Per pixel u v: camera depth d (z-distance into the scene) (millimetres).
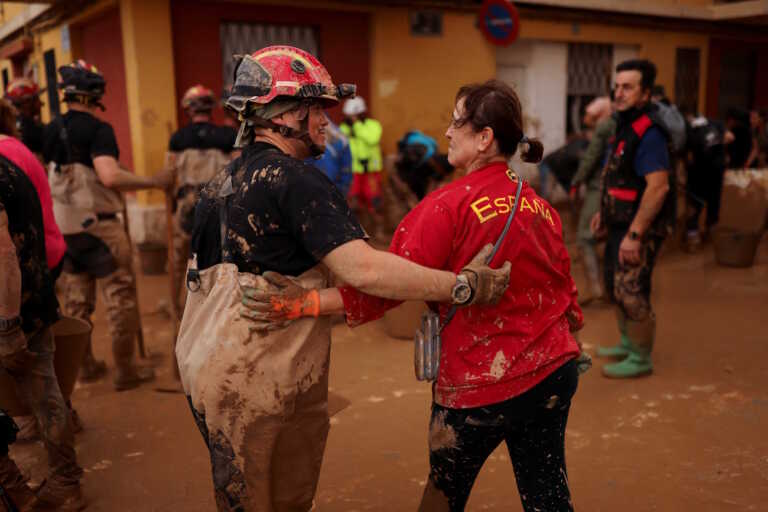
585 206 5793
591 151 5570
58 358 2961
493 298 1718
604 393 3975
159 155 8188
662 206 3875
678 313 5672
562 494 1894
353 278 1635
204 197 1825
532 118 11531
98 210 3914
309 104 1792
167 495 2943
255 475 1754
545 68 11523
